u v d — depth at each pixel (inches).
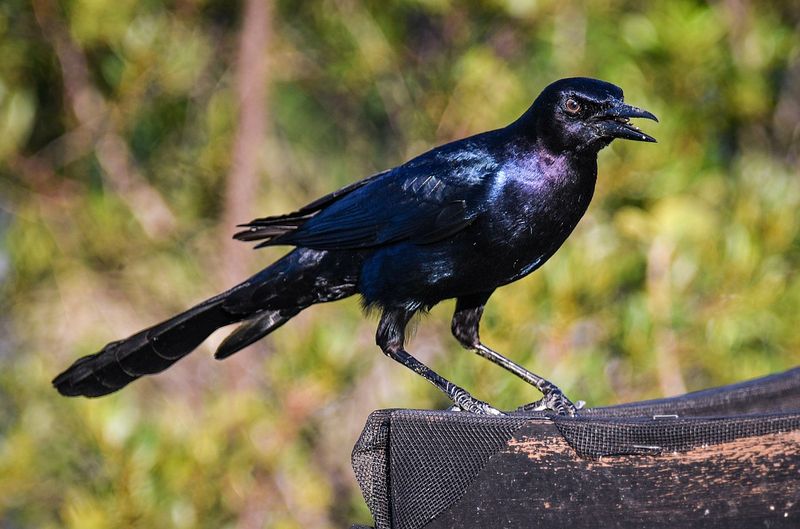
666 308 465.7
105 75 539.2
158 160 555.5
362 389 509.0
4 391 512.1
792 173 522.6
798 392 277.0
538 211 291.6
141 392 509.0
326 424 507.8
